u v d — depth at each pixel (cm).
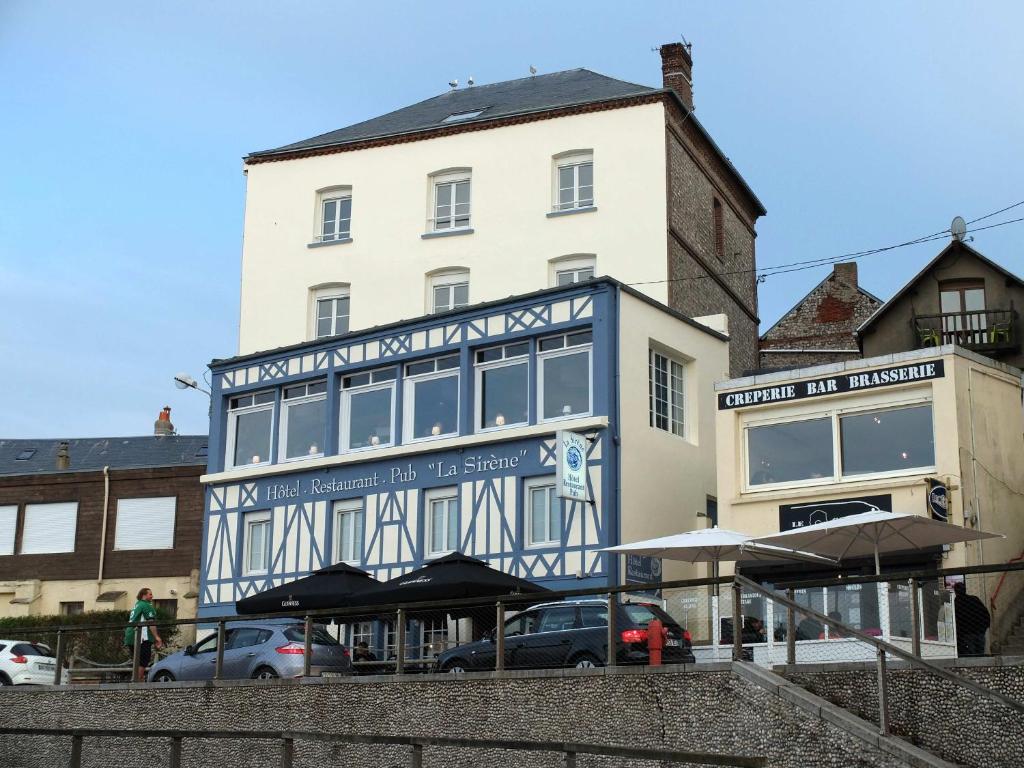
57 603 3538
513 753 1537
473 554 2423
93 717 2022
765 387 2280
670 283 2955
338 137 3500
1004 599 2083
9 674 2320
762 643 1515
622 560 2269
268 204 3441
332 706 1738
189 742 1817
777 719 1323
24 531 3622
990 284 2977
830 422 2217
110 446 4072
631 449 2369
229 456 2883
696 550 1998
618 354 2380
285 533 2716
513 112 3186
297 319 3328
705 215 3262
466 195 3244
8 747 1967
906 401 2138
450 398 2555
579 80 3450
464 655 1752
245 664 1911
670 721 1423
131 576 3491
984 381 2173
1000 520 2133
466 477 2470
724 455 2302
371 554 2567
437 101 3688
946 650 1431
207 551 2838
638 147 3045
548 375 2445
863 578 1442
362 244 3303
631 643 1590
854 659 1434
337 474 2662
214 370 2931
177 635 2848
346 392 2722
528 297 2472
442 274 3216
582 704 1506
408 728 1655
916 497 2077
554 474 2364
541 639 1678
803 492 2194
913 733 1327
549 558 2330
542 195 3128
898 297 3052
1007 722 1265
